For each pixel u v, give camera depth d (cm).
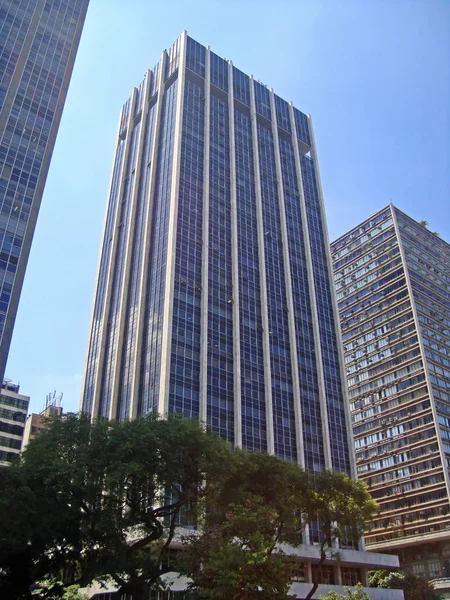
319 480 4912
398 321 13350
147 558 3906
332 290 12750
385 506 11938
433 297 13912
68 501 3641
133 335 9900
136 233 11438
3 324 7000
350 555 9000
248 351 10088
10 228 7612
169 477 3794
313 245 13038
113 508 3691
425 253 14638
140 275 10519
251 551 3462
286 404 10200
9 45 8944
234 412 9269
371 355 13638
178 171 10919
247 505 3925
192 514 4188
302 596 7775
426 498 11281
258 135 13412
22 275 7450
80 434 3903
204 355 9275
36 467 3628
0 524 3203
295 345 11012
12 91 8606
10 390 12388
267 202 12481
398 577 9300
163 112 12625
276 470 4441
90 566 3638
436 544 11075
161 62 13550
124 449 3644
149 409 8669
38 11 9631
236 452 4256
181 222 10375
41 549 3625
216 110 12719
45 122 8775
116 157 13900
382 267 14288
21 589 3578
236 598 3222
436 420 11700
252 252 11406
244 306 10550
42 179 8294
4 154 8056
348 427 11069
